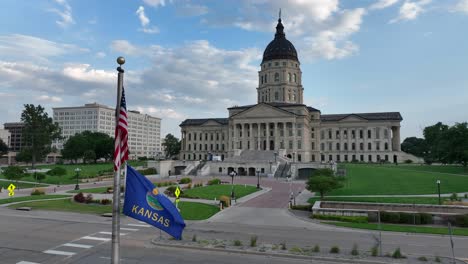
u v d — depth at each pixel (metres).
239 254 20.41
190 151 159.12
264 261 19.02
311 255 19.72
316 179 43.28
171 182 70.62
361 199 45.06
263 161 99.56
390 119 135.38
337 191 53.78
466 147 86.38
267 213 37.25
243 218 34.16
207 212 36.69
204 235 25.69
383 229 28.06
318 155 138.12
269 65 138.00
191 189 57.12
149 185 14.76
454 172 83.31
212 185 65.62
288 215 35.97
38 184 72.75
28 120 109.81
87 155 130.50
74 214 35.00
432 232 26.73
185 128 160.88
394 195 48.72
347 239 24.61
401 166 102.94
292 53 137.62
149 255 19.92
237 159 109.50
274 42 140.12
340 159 139.62
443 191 51.53
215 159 112.44
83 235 25.12
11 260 18.69
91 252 20.44
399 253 19.41
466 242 23.72
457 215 30.64
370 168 92.19
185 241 23.02
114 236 11.06
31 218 32.56
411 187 55.97
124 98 12.12
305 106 126.19
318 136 139.38
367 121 138.00
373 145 136.25
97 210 36.94
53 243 22.59
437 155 99.44
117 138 11.59
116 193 11.24
